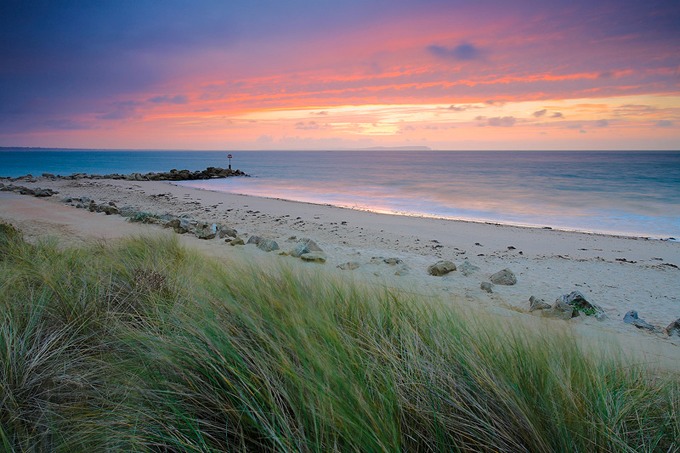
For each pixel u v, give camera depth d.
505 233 13.26
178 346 2.08
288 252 8.49
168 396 1.83
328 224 14.08
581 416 1.70
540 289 6.85
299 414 1.59
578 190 30.05
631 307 6.17
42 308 2.91
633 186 33.25
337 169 64.88
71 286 3.47
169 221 11.03
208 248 8.65
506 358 2.09
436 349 2.17
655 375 2.84
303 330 2.00
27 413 1.93
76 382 2.11
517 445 1.58
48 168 59.84
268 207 18.89
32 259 4.61
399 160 123.31
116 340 2.58
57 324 2.84
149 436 1.66
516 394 1.73
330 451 1.46
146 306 3.24
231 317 2.44
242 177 45.59
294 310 2.44
